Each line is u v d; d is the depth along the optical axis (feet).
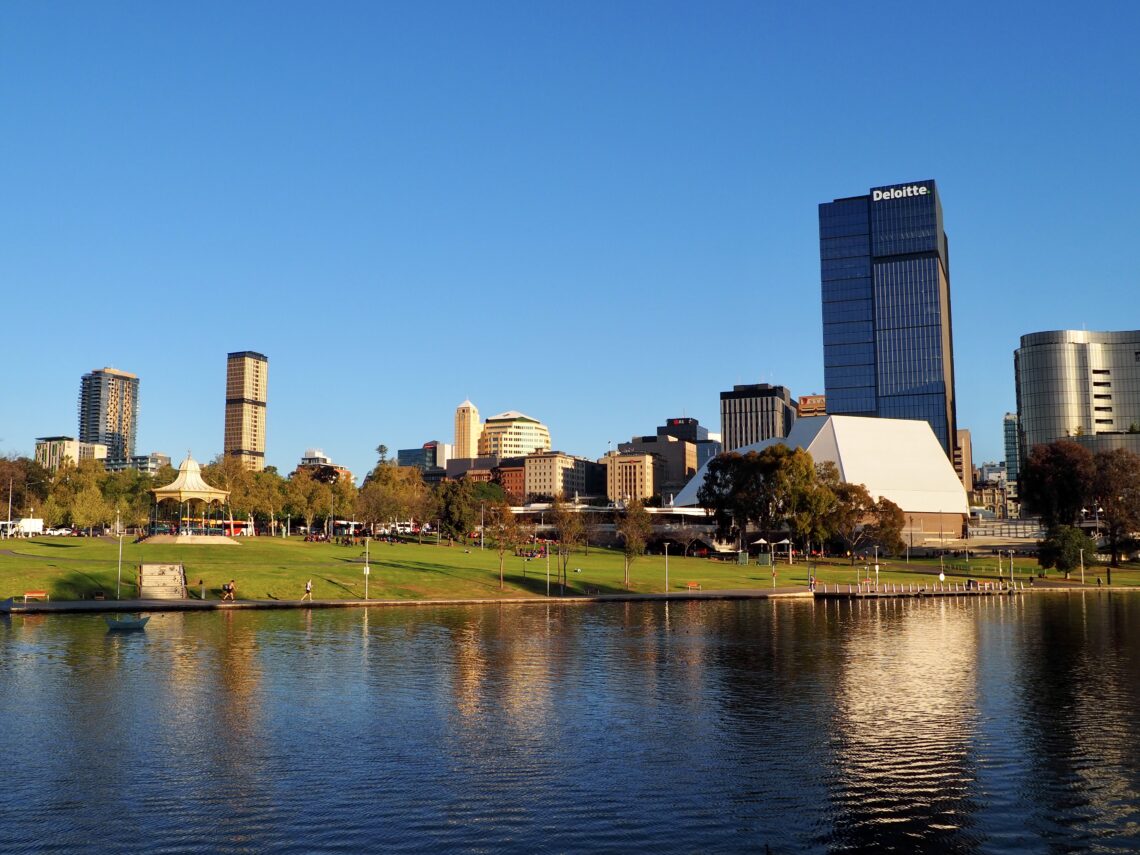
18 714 163.84
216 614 308.81
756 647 253.85
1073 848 107.14
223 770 133.08
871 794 124.88
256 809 117.19
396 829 110.73
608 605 374.02
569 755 142.10
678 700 181.37
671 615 337.93
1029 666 223.92
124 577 361.51
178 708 169.37
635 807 119.14
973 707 176.35
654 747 146.92
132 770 132.77
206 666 209.67
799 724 162.09
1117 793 125.59
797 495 622.13
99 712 165.68
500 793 124.06
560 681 199.62
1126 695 188.14
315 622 291.38
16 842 105.81
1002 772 134.41
